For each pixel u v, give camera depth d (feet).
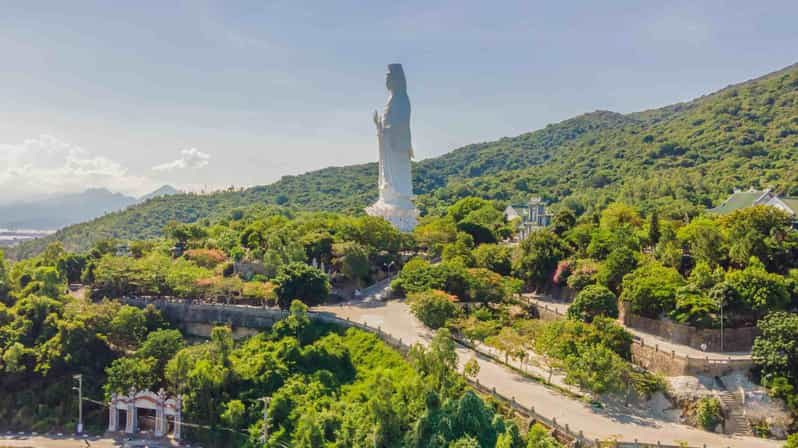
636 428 260.01
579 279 390.83
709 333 303.68
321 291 407.23
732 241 358.84
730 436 262.88
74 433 345.31
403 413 264.52
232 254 499.92
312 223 539.70
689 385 280.31
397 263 519.19
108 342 390.21
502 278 420.77
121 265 457.27
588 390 291.79
